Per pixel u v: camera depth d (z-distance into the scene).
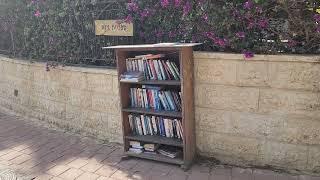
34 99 6.61
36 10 6.10
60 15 5.57
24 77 6.80
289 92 3.75
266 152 4.00
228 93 4.07
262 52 3.86
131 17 4.79
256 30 3.90
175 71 4.19
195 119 4.35
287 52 3.82
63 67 5.74
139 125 4.57
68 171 4.33
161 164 4.36
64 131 5.89
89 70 5.30
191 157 4.27
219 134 4.23
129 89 4.61
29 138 5.63
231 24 3.93
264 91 3.87
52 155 4.86
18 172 4.37
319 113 3.67
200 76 4.20
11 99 7.34
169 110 4.34
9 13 6.90
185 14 4.21
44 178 4.18
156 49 4.04
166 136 4.43
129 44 5.02
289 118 3.80
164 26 4.58
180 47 3.85
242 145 4.11
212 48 4.25
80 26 5.48
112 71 5.01
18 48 6.96
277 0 3.63
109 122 5.23
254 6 3.72
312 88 3.63
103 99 5.23
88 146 5.14
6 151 5.07
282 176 3.86
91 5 5.23
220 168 4.17
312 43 3.70
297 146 3.83
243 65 3.92
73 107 5.74
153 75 4.33
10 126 6.35
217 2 4.00
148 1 4.63
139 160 4.52
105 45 5.28
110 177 4.11
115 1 4.94
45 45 6.12
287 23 3.73
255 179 3.85
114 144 5.16
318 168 3.79
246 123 4.04
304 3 3.56
